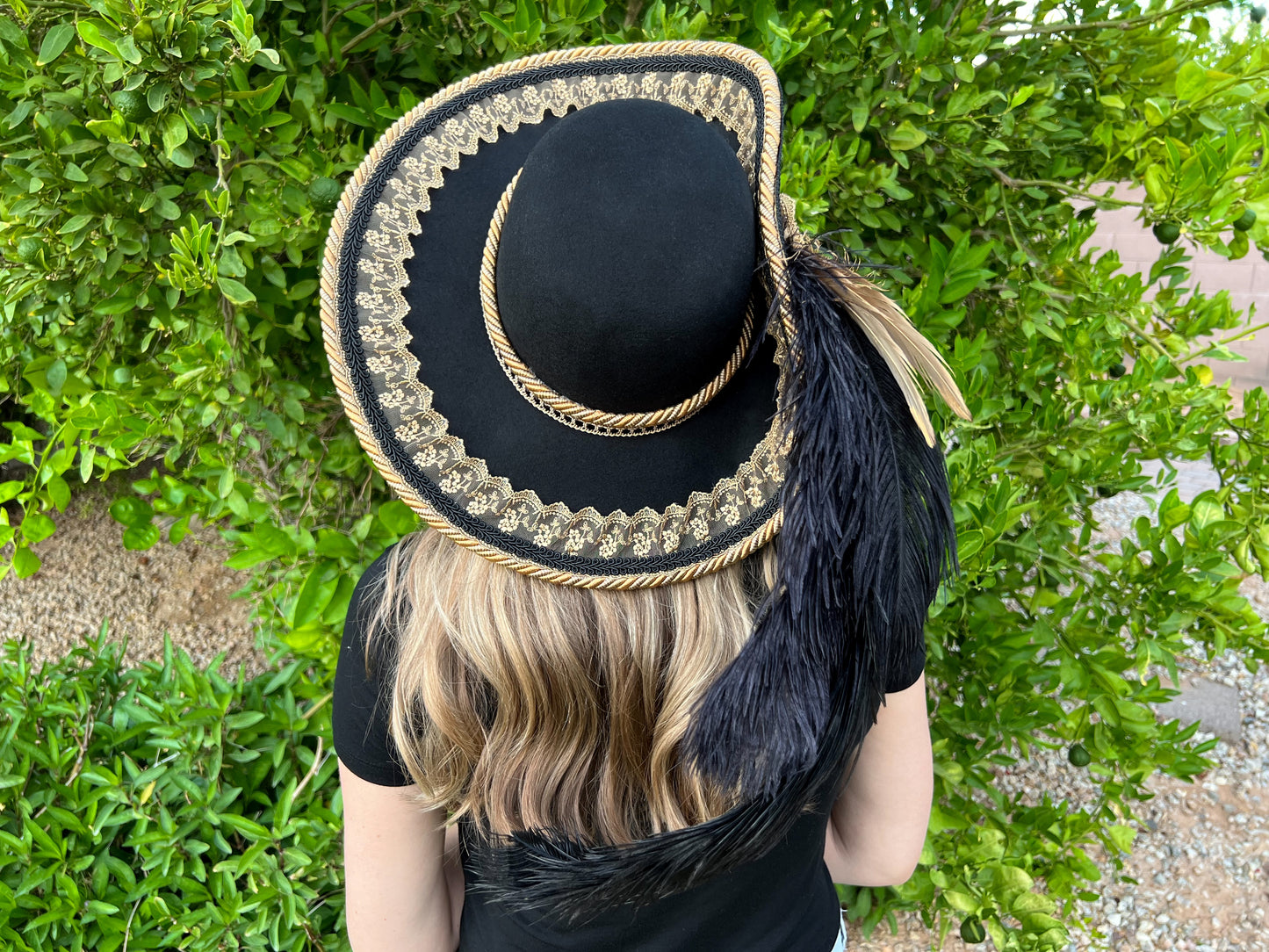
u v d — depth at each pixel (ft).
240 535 5.09
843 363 2.09
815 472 2.08
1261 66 5.87
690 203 1.90
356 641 2.56
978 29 7.16
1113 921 9.27
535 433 2.26
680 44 2.44
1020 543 6.51
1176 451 6.08
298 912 5.97
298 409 5.93
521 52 5.48
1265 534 5.85
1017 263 6.96
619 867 2.36
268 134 5.41
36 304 5.68
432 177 2.40
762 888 2.86
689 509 2.28
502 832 2.48
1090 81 7.64
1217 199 5.67
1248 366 20.56
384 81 6.49
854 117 6.37
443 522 2.27
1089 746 6.57
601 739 2.37
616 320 1.92
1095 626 6.43
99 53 4.38
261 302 5.95
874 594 2.26
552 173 1.94
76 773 6.66
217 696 6.86
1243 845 10.18
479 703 2.39
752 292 2.20
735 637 2.29
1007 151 7.35
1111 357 6.55
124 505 5.71
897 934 8.68
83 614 11.92
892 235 7.65
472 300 2.33
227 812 6.64
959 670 7.00
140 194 5.39
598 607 2.28
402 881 2.78
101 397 5.28
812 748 2.20
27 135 5.15
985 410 5.84
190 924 5.96
